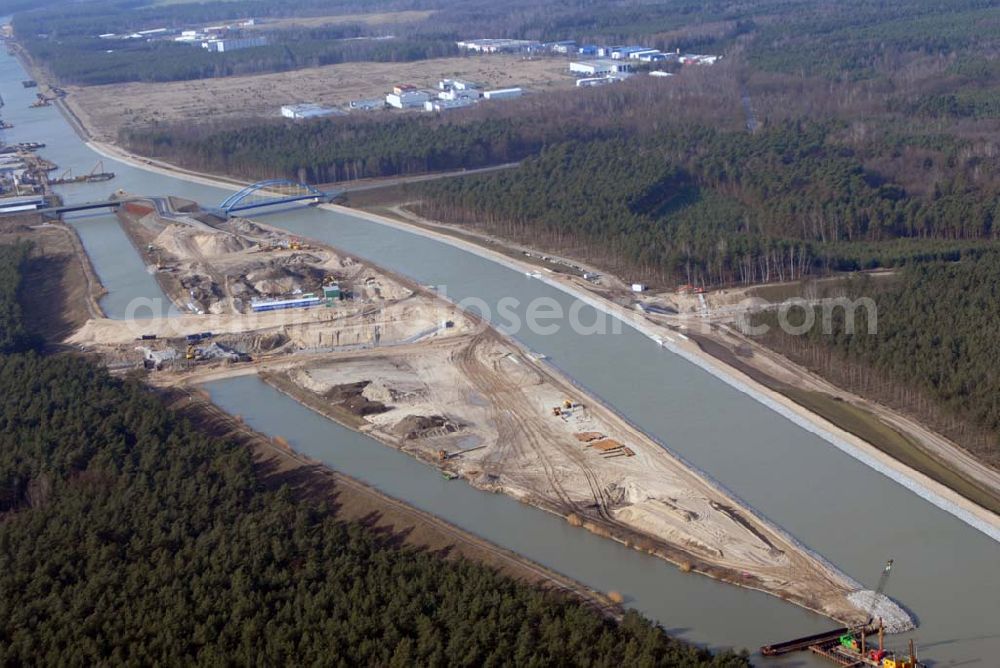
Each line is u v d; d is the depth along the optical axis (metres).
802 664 157.25
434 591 168.62
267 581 170.88
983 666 156.38
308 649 152.62
